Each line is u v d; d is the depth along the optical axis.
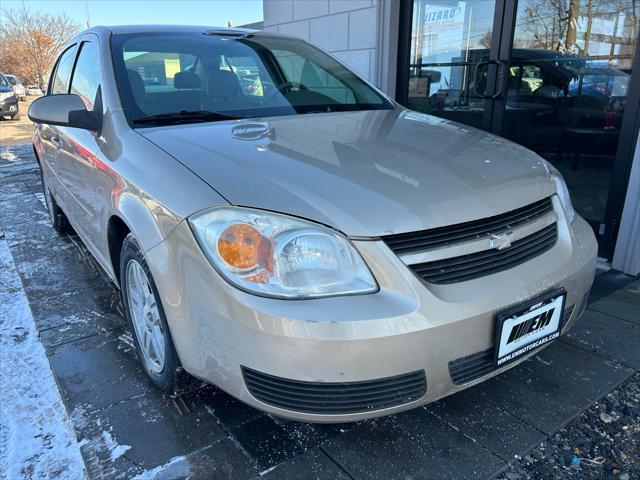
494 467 1.64
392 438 1.77
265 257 1.40
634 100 3.04
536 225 1.76
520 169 1.89
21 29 34.09
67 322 2.62
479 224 1.60
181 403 1.95
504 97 4.06
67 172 2.82
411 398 1.48
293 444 1.74
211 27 2.95
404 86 4.86
